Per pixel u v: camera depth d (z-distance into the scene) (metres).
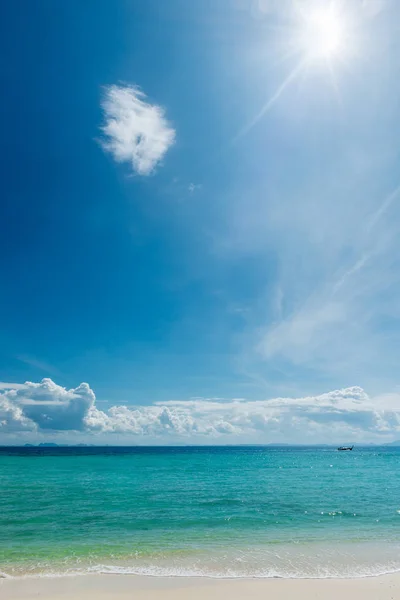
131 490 35.34
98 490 35.22
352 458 124.81
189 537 18.36
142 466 68.94
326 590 11.62
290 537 18.39
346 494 33.84
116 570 13.46
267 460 105.81
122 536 18.50
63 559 14.79
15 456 105.44
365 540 17.80
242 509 25.84
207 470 62.25
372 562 14.45
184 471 59.22
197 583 12.18
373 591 11.55
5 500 29.09
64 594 11.26
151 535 18.72
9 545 16.83
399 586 11.96
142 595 11.18
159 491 34.81
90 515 23.47
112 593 11.34
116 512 24.47
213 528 20.30
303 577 12.77
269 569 13.60
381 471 63.34
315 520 22.42
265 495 32.78
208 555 15.30
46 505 26.88
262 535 18.80
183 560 14.66
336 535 18.81
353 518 23.05
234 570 13.49
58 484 39.62
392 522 21.94
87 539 17.89
